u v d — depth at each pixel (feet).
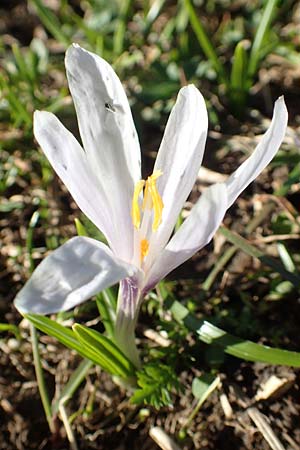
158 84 0.94
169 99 0.94
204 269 0.79
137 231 0.58
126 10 0.97
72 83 0.60
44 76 1.00
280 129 0.54
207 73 0.95
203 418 0.68
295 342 0.72
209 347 0.71
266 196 0.80
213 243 0.81
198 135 0.59
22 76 0.95
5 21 1.11
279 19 1.02
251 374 0.70
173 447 0.67
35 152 0.90
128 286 0.60
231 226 0.82
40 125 0.58
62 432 0.71
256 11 1.03
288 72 0.97
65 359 0.75
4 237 0.84
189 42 1.00
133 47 1.01
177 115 0.60
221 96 0.94
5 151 0.91
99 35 0.97
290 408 0.68
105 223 0.59
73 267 0.49
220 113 0.93
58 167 0.57
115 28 1.03
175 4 1.09
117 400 0.71
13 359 0.75
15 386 0.74
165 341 0.73
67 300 0.47
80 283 0.48
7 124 0.93
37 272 0.48
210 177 0.85
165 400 0.65
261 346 0.64
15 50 0.93
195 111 0.60
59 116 0.93
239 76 0.90
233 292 0.76
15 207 0.85
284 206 0.79
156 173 0.57
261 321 0.74
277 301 0.74
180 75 0.94
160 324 0.72
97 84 0.60
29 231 0.80
